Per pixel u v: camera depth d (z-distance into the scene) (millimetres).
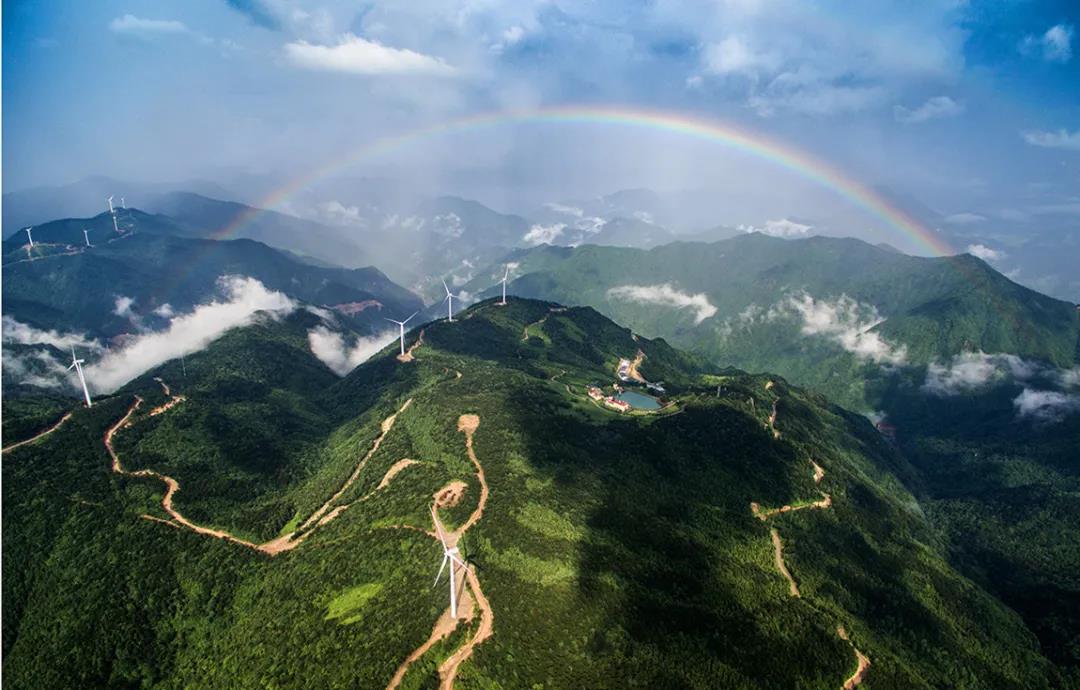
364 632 169125
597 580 180000
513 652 155750
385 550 196375
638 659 159750
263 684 168375
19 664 193125
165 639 199500
